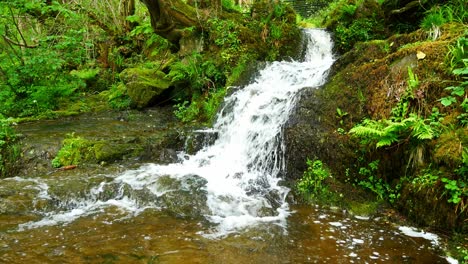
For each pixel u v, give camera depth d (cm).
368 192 510
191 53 923
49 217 465
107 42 1302
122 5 1353
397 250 400
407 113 496
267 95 691
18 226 438
